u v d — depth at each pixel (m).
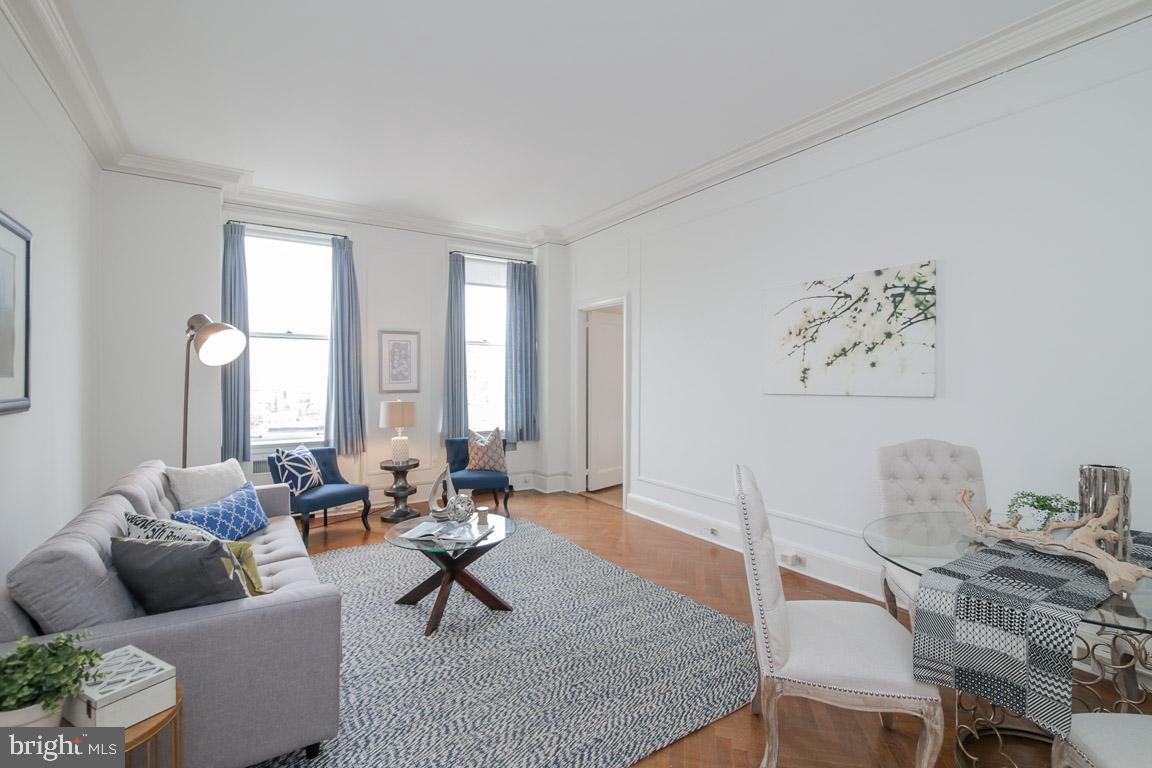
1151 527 2.17
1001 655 1.39
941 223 2.81
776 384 3.65
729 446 4.04
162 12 2.26
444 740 1.89
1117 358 2.27
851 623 1.82
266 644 1.66
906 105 2.92
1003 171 2.59
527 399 6.00
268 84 2.85
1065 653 1.29
